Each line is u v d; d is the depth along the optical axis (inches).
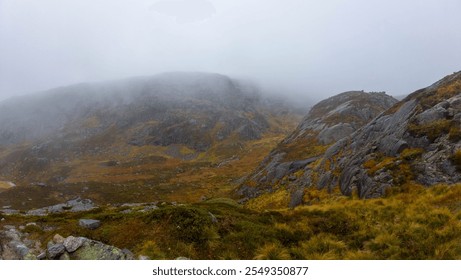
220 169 5182.1
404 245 484.4
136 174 5113.2
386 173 1024.2
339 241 531.8
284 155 2476.6
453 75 1492.4
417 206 665.6
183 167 5625.0
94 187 3348.9
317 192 1419.8
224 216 649.6
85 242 486.6
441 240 477.7
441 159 940.0
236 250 529.0
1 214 733.9
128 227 586.9
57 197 2920.8
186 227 561.3
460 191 694.5
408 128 1182.9
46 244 569.3
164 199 3075.8
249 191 2204.7
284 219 682.2
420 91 1608.0
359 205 750.5
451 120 1077.1
